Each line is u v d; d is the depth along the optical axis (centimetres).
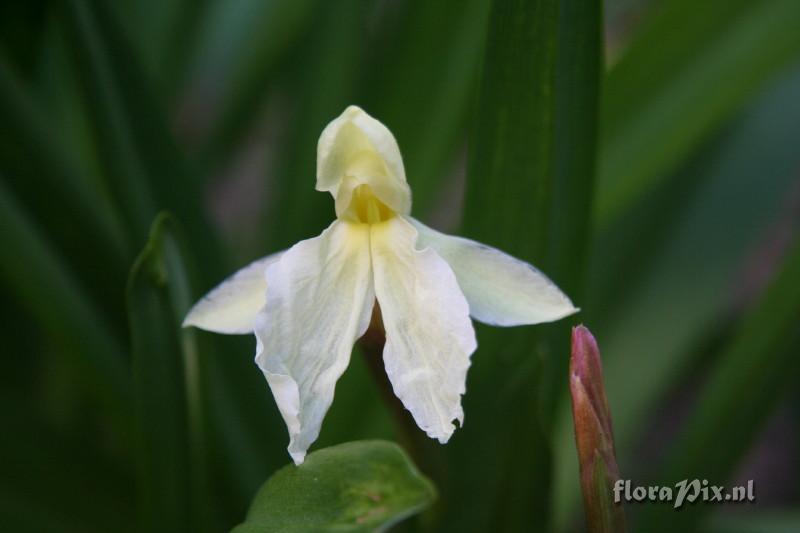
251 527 34
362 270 35
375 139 35
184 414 38
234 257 43
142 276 37
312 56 48
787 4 44
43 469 43
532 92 38
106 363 41
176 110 54
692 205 52
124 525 44
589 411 34
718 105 45
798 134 52
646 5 63
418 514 39
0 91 41
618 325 50
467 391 41
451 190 63
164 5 54
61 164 42
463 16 46
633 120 45
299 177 48
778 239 70
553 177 39
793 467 62
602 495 34
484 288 35
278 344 34
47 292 41
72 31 41
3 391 46
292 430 34
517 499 39
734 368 43
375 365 36
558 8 37
